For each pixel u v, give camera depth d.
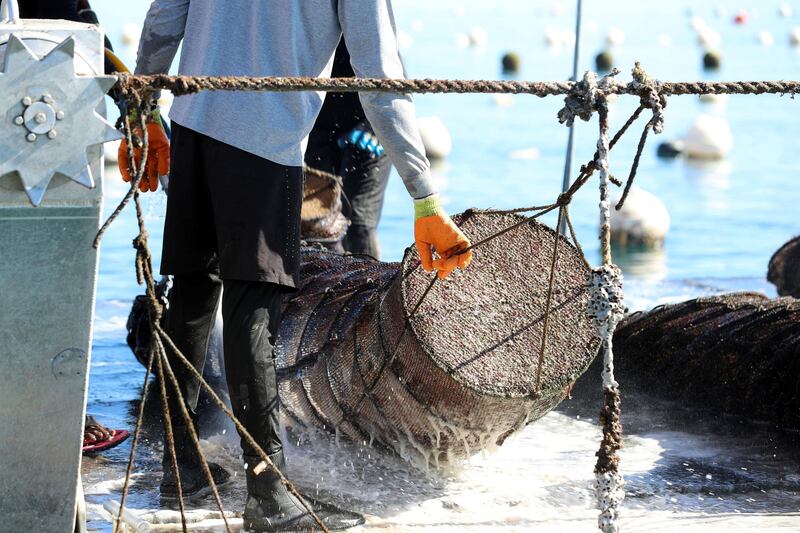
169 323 14.81
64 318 10.34
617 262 35.78
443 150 52.12
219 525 13.95
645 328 20.69
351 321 16.25
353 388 15.74
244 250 13.51
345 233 22.59
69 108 9.90
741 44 116.69
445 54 97.88
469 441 15.31
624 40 116.94
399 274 14.82
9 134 9.79
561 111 11.51
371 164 24.17
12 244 10.14
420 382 14.66
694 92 11.81
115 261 33.25
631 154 55.72
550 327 15.01
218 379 17.45
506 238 15.35
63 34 10.28
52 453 10.54
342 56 23.67
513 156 53.03
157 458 16.88
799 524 14.50
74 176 10.00
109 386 20.67
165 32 14.41
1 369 10.30
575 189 12.49
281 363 17.19
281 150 13.57
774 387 18.61
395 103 13.28
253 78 10.59
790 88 12.16
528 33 120.12
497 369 14.52
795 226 41.81
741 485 15.88
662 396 20.17
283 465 13.97
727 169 54.16
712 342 19.69
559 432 18.64
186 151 13.98
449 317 14.66
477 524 14.31
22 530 10.61
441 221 13.49
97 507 14.46
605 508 10.63
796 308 19.42
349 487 15.46
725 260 36.22
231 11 13.73
